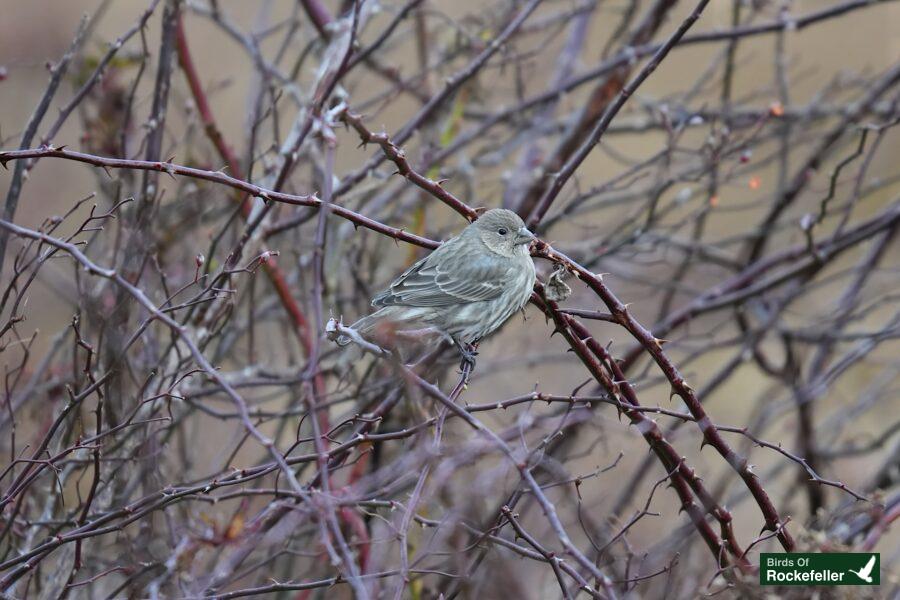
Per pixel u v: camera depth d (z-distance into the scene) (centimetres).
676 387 801
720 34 1259
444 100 1182
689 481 826
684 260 1422
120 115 1125
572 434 1116
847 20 2053
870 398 1410
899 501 1006
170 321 637
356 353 1183
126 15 1733
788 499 1285
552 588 1038
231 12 1870
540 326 1683
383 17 1712
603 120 980
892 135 1889
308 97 1101
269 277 1132
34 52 1605
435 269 1086
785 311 1418
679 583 970
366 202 1348
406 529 675
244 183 754
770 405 1477
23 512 1030
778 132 1373
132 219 1058
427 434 818
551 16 1493
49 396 1061
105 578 1045
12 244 1289
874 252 1369
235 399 615
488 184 1498
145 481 960
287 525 824
